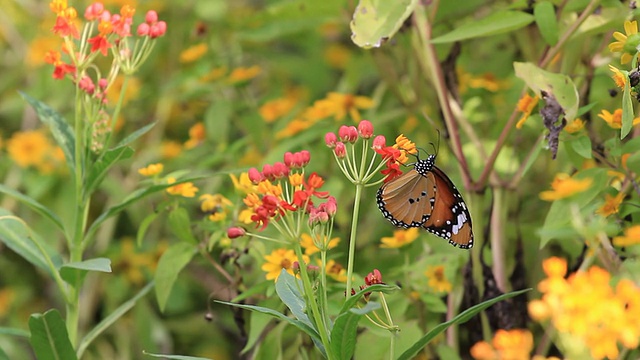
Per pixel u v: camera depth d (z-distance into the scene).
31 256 1.20
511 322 1.24
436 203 1.14
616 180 1.22
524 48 1.33
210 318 1.24
